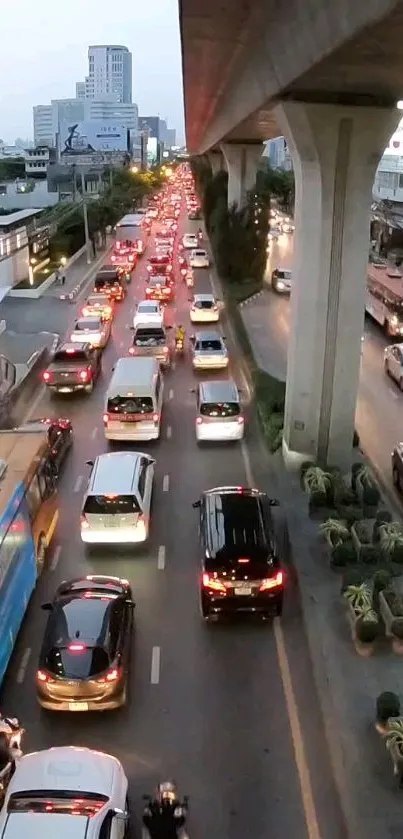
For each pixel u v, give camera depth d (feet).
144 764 38.81
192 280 172.24
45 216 241.35
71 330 126.93
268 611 48.80
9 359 110.01
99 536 58.75
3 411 85.10
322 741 40.09
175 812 32.96
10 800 32.42
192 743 40.24
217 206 209.77
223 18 54.95
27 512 52.11
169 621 50.78
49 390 99.50
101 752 37.65
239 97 85.97
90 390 98.48
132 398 79.05
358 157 64.08
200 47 66.69
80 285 175.22
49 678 41.09
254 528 50.52
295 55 50.01
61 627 42.96
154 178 506.48
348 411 71.72
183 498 68.13
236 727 41.32
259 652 47.47
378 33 35.60
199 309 135.64
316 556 57.21
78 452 79.25
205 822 35.29
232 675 45.42
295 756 39.17
